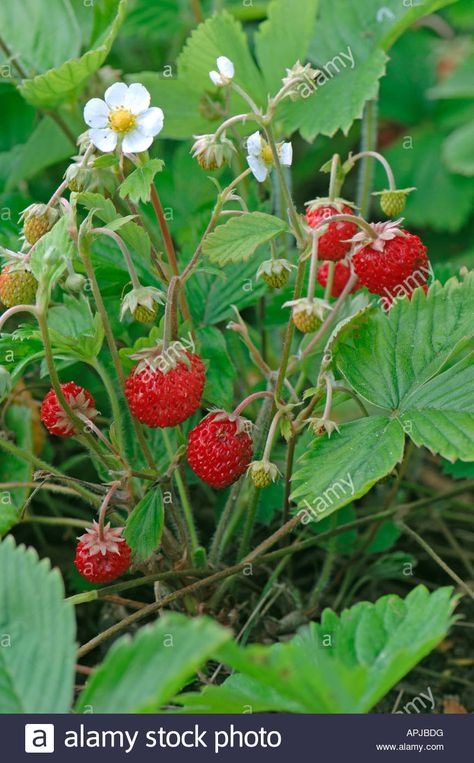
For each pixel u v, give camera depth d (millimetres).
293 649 270
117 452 336
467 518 409
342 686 271
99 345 335
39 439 399
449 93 503
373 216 539
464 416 322
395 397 330
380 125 576
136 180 323
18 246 370
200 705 294
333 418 417
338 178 341
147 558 332
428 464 443
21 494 375
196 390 321
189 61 398
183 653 266
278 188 395
